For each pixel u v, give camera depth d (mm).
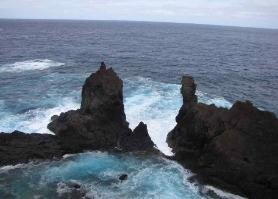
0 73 59625
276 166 26344
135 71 66500
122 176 27906
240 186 26766
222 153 27906
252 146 27672
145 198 25656
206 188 27297
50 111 39688
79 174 28359
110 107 33281
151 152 31750
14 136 31266
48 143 31281
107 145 32375
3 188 26172
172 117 38094
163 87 51344
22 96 45531
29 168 28719
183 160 30672
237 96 52406
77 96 45875
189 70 71375
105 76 34031
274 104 49469
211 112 30844
